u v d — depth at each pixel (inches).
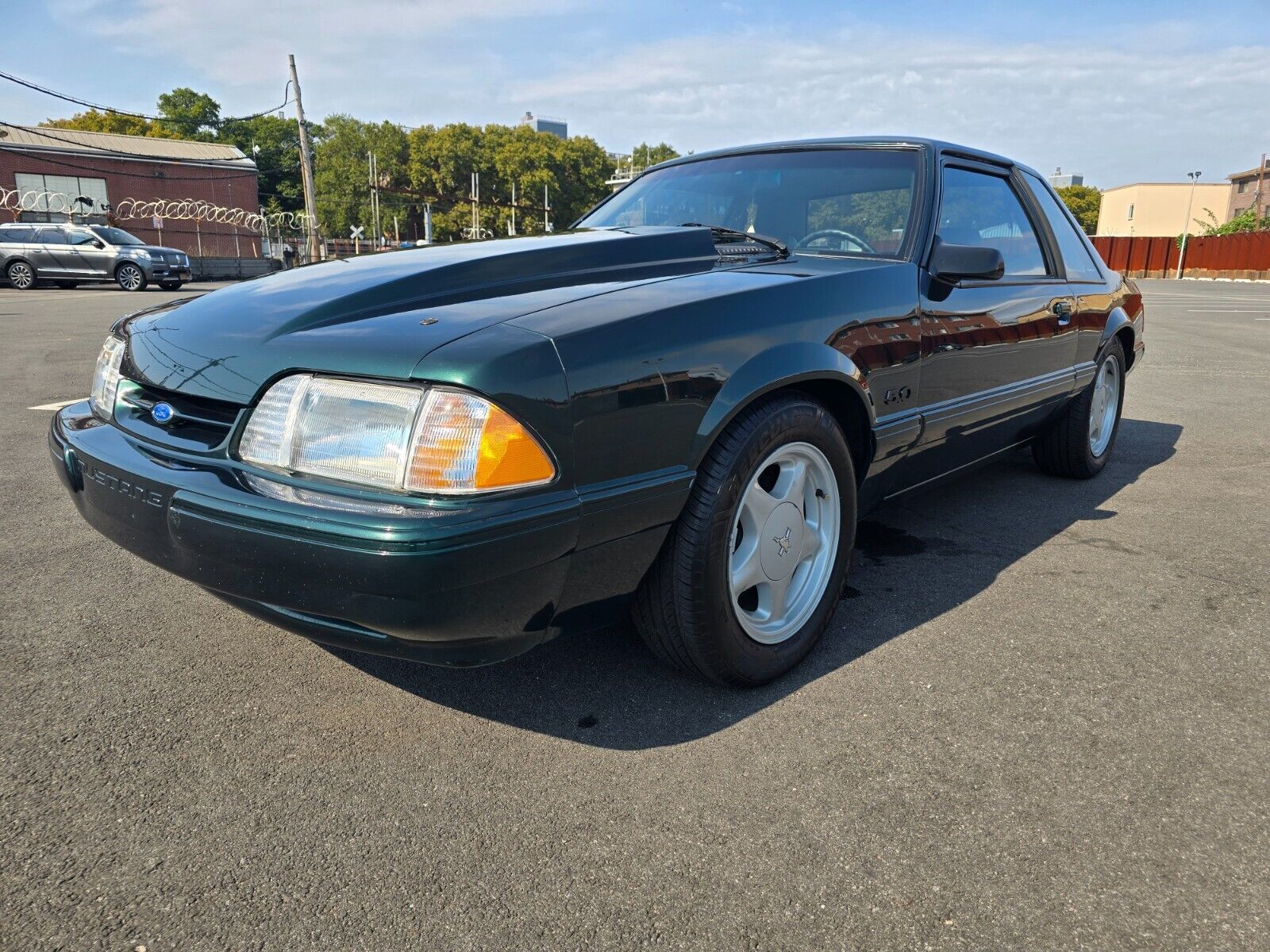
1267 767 73.6
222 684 86.6
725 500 76.9
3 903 57.7
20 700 82.9
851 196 113.2
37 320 451.8
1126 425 217.8
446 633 63.2
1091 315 147.9
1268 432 210.1
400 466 62.6
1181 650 95.0
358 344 67.2
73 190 1515.7
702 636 78.7
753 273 90.0
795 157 122.7
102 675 87.8
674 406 72.6
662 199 126.4
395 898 58.5
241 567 65.7
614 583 72.1
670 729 79.1
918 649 95.0
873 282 95.0
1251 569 118.9
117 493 74.3
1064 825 66.0
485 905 57.9
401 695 84.8
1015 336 121.3
